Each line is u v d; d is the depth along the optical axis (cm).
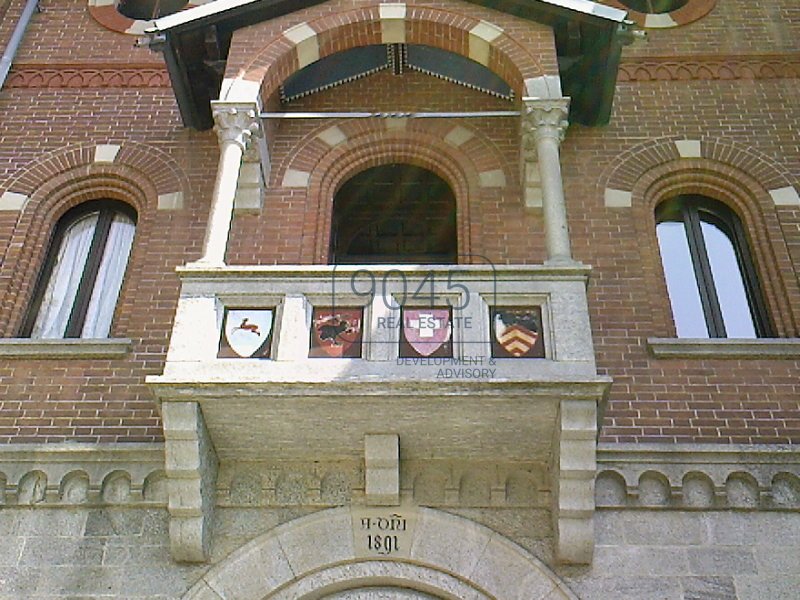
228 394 990
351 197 1479
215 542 1042
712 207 1408
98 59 1580
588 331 1032
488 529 1041
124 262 1371
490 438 1038
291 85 1439
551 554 1028
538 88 1276
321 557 1030
